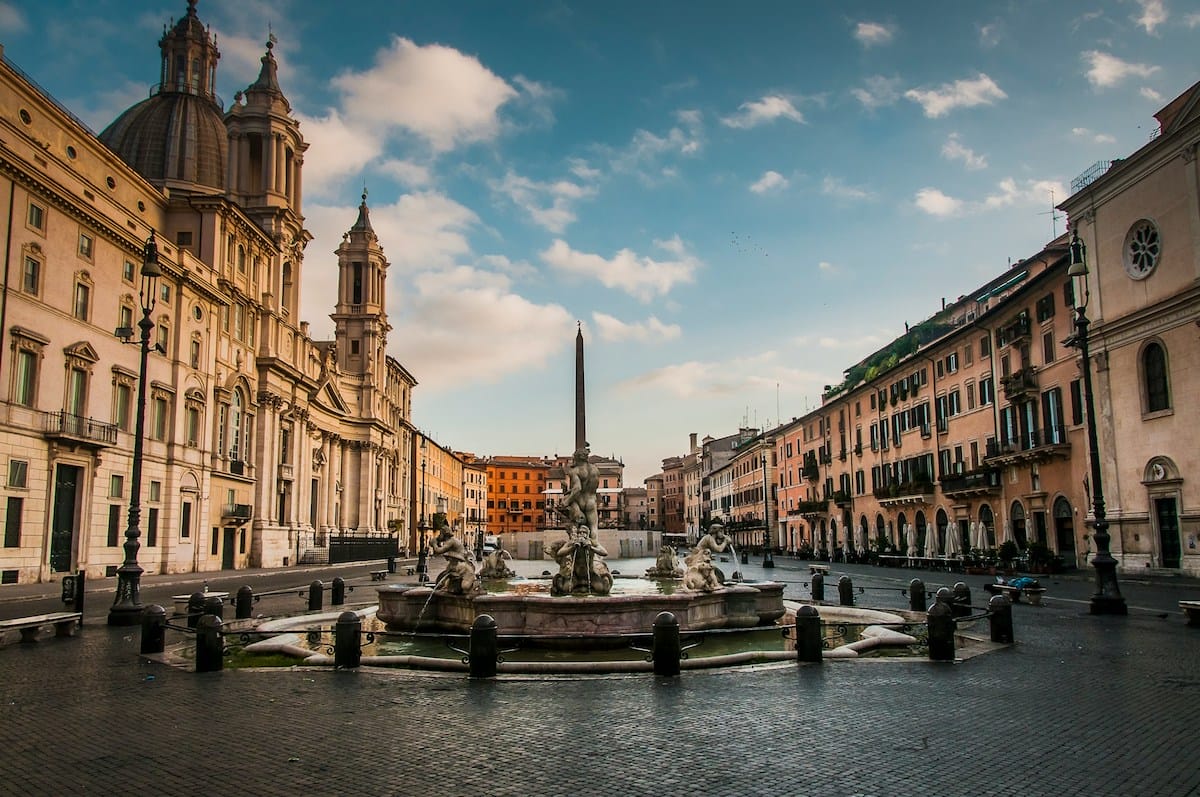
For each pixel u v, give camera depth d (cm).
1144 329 3597
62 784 702
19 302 3481
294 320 7050
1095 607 2047
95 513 3969
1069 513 4103
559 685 1133
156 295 4591
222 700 1044
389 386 11094
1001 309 4684
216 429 5356
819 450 8269
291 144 6988
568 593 1884
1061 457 4159
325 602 2755
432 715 954
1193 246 3344
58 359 3738
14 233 3459
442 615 1791
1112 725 887
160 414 4672
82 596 1923
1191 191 3353
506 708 989
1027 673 1207
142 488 4425
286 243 6800
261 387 6166
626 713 959
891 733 859
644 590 2192
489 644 1200
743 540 11362
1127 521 3669
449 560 1788
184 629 1516
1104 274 3850
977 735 848
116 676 1222
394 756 784
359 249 10075
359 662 1288
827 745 815
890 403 6444
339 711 977
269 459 6209
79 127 3975
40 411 3606
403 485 11738
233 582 4038
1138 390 3631
